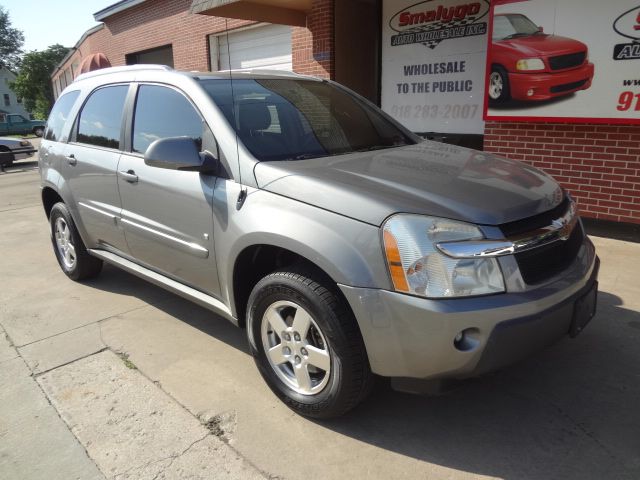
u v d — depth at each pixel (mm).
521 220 2371
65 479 2426
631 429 2580
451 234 2232
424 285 2197
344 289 2338
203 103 3201
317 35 8531
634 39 4902
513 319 2199
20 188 11625
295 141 3178
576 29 5230
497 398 2865
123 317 4141
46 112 56156
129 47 15531
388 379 3076
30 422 2850
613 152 5434
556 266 2488
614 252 5012
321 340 2594
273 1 8086
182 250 3316
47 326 4043
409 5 7824
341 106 3758
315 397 2648
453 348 2195
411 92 8141
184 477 2398
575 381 2984
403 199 2371
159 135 3518
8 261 5812
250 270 3002
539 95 5660
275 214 2631
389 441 2570
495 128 6281
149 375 3264
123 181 3730
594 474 2301
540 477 2299
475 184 2568
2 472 2488
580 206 5789
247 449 2561
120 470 2463
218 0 7664
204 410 2879
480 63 7219
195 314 4148
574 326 2480
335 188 2498
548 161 5930
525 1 5527
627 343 3357
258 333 2863
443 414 2756
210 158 3027
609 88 5160
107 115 4094
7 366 3453
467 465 2389
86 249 4676
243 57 11328
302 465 2439
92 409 2936
